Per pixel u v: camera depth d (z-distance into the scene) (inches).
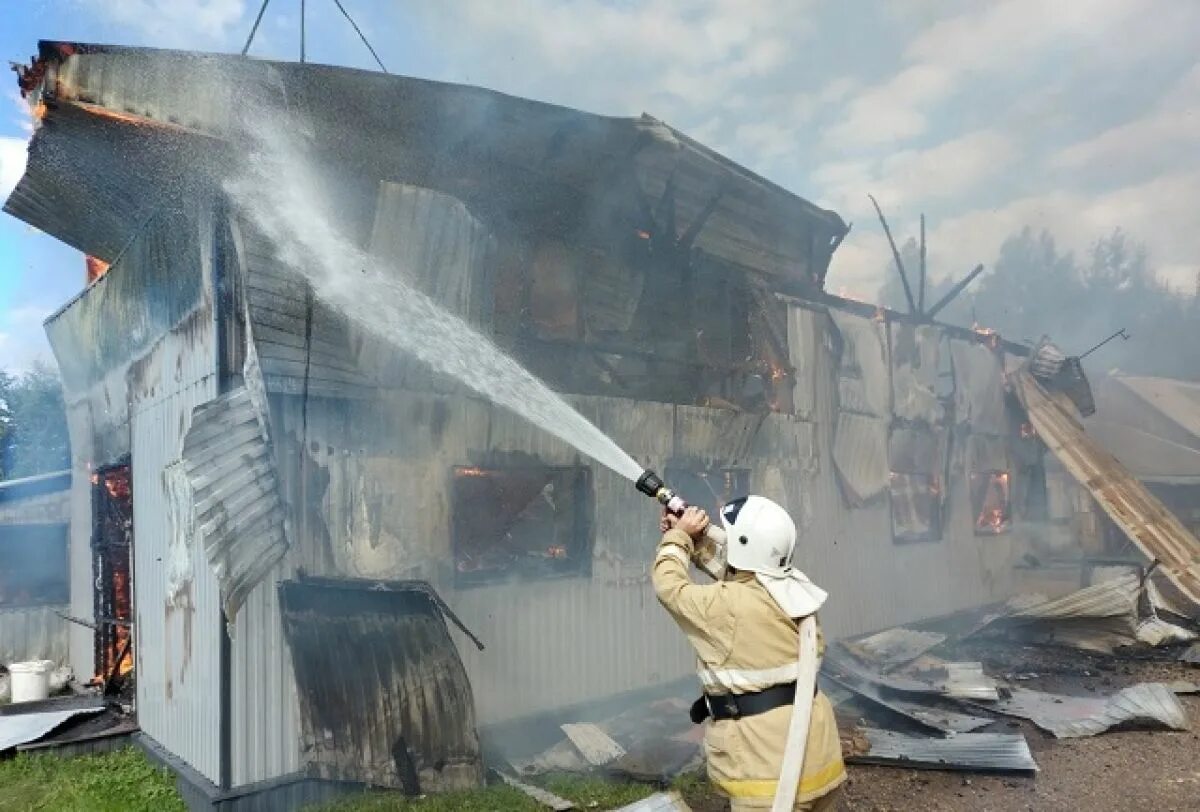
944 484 506.9
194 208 237.0
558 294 291.6
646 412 319.3
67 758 267.0
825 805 100.3
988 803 220.1
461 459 262.2
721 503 350.6
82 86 200.8
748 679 100.7
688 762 247.4
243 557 191.6
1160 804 217.6
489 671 265.1
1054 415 552.1
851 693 322.7
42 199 273.0
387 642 212.7
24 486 409.7
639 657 314.0
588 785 232.4
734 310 363.3
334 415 233.3
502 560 277.1
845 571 421.7
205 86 211.3
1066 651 426.3
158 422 273.6
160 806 221.3
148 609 279.9
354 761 209.9
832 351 424.5
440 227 254.4
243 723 215.2
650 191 349.7
